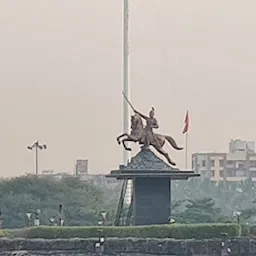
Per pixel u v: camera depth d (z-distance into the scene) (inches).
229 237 3649.1
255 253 3617.1
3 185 7800.2
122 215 4370.1
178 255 3656.5
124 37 5088.6
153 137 4035.4
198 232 3683.6
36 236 3779.5
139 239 3698.3
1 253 3695.9
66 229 3774.6
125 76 5059.1
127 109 5032.0
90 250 3705.7
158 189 4001.0
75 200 7765.8
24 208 7632.9
